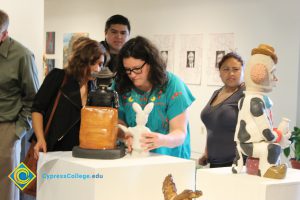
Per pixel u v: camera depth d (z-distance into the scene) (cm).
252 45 531
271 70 167
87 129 180
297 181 161
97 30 729
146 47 191
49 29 827
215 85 575
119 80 204
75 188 170
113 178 162
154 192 172
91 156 178
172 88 200
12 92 284
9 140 282
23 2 333
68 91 231
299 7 483
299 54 488
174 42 623
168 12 629
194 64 600
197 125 598
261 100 166
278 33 504
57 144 231
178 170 178
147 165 170
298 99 491
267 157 164
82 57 229
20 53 281
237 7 546
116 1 697
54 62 816
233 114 257
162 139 185
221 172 175
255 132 165
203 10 585
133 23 674
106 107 183
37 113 234
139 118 185
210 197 174
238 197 162
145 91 204
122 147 187
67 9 785
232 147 258
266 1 514
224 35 562
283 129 171
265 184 153
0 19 267
